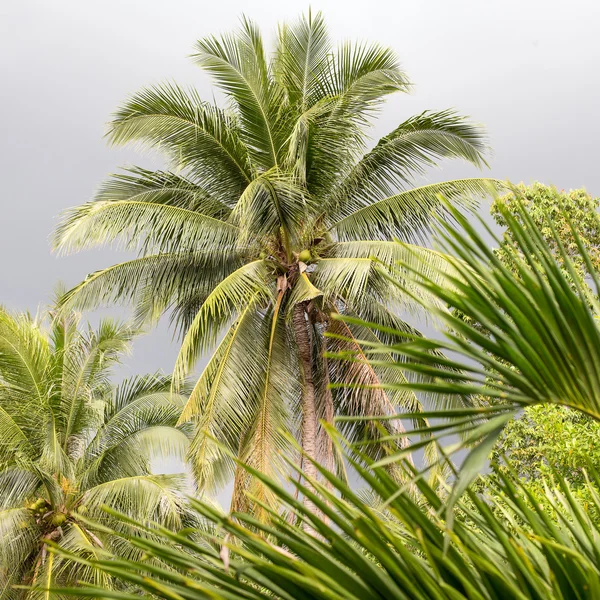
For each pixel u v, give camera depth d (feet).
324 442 41.91
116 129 44.50
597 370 5.02
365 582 5.43
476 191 44.19
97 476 51.49
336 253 44.55
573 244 45.93
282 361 42.98
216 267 46.34
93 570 41.27
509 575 5.68
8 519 44.78
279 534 5.64
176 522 43.24
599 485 7.25
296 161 43.34
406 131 44.93
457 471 5.10
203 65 45.24
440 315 5.33
